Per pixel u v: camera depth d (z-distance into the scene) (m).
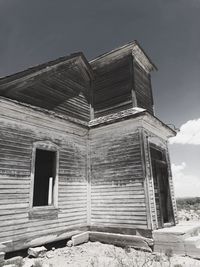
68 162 9.09
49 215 7.74
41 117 8.23
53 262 6.20
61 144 8.99
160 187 10.10
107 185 9.10
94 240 8.69
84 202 9.29
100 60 11.65
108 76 11.34
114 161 9.19
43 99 8.93
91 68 11.69
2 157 6.80
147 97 11.81
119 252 7.19
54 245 8.01
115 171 9.03
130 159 8.73
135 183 8.31
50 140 8.55
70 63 10.73
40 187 12.12
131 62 10.73
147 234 7.50
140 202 7.98
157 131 10.12
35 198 11.78
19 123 7.61
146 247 7.34
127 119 8.95
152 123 9.31
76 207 8.87
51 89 9.40
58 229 7.92
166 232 7.11
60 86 9.88
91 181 9.66
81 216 8.96
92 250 7.46
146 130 9.10
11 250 6.37
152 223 7.60
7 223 6.47
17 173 7.09
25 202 7.08
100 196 9.18
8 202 6.63
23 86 8.29
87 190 9.57
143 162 8.30
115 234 8.19
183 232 6.96
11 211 6.64
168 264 5.88
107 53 11.32
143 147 8.52
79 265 5.86
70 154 9.27
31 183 7.41
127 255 6.81
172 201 10.05
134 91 10.13
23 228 6.84
